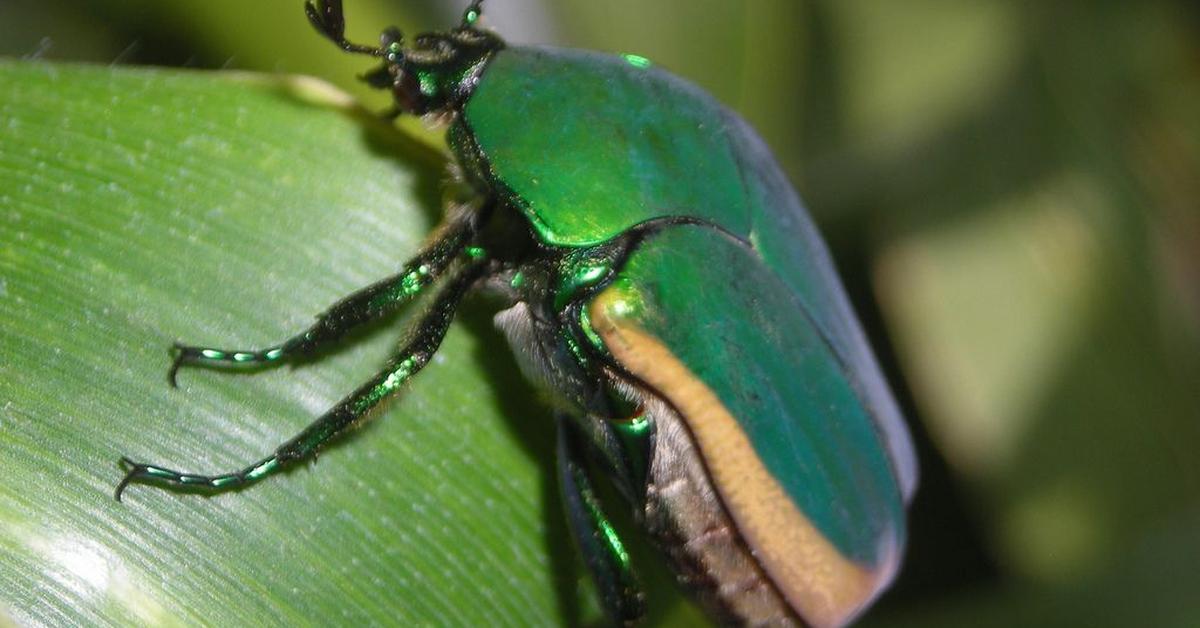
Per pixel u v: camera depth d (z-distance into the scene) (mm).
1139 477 146
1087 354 149
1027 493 147
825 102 155
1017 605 140
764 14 150
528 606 125
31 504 119
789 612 129
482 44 130
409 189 129
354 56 138
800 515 128
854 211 154
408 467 125
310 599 121
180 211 125
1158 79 153
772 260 129
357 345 126
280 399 124
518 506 126
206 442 122
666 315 126
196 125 126
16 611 117
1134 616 136
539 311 127
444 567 124
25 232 122
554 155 127
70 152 124
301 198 127
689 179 128
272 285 125
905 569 151
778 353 128
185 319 123
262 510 122
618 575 127
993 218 152
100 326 122
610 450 128
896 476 131
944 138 153
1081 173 152
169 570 120
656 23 148
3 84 125
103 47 143
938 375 150
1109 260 150
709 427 127
